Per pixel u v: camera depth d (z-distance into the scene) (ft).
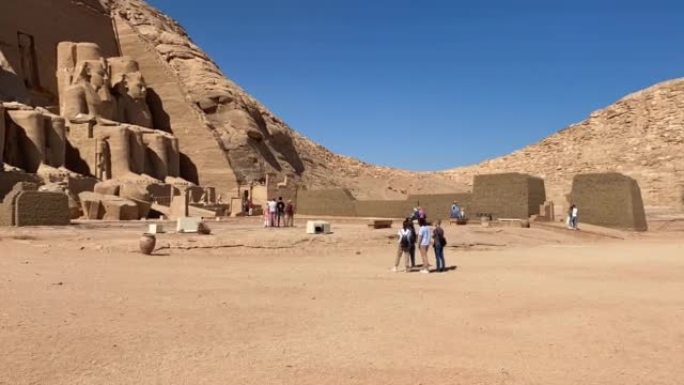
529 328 33.04
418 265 62.64
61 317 30.73
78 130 147.74
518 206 122.01
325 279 49.55
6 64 150.51
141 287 41.27
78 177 128.26
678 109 265.34
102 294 37.65
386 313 35.99
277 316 34.06
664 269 60.44
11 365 23.24
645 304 40.27
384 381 23.52
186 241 69.05
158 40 225.76
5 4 165.48
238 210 144.66
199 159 182.50
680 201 214.07
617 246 92.68
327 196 153.07
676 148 247.29
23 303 33.30
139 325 30.30
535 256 73.46
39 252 58.85
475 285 48.11
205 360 25.32
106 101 161.38
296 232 83.20
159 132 164.66
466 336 30.96
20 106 135.23
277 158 215.92
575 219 109.60
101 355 25.18
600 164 264.93
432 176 289.53
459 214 117.50
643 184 228.02
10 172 110.11
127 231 81.30
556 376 24.75
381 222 95.71
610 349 28.99
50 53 179.01
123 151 146.61
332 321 33.42
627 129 277.44
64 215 85.51
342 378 23.72
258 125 216.54
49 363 23.77
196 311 34.27
